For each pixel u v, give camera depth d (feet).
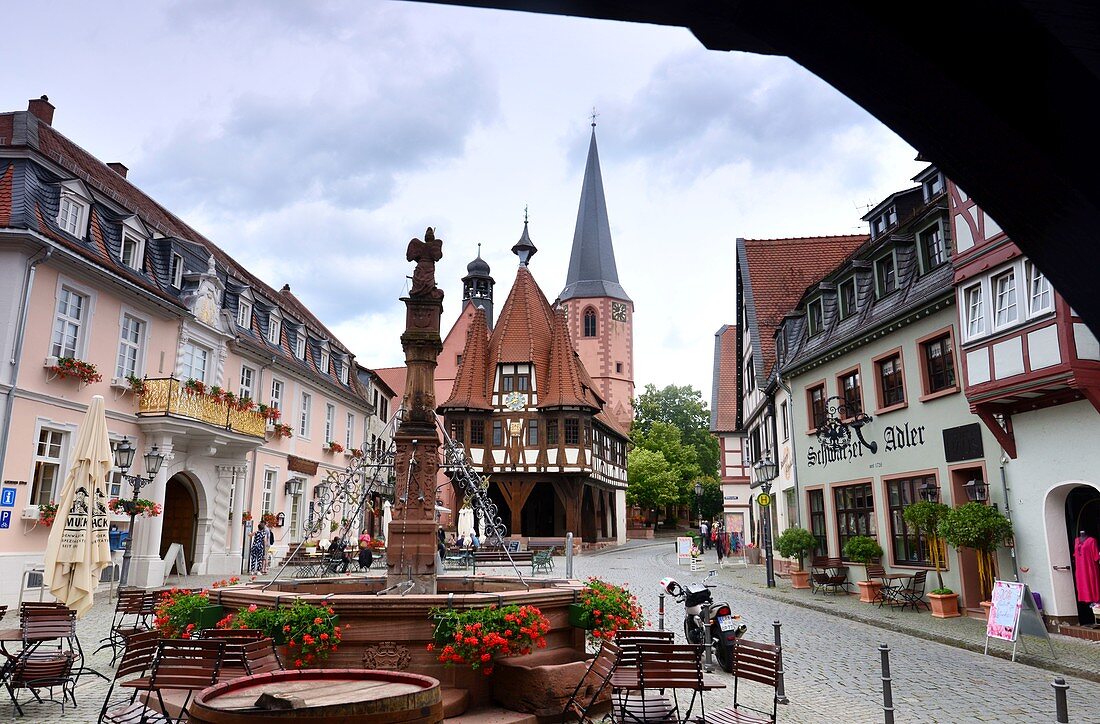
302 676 16.90
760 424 107.65
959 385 53.67
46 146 72.02
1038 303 43.39
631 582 79.20
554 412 148.36
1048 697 29.19
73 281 61.72
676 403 306.76
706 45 5.65
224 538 82.74
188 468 77.30
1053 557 44.96
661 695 25.68
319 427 114.93
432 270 35.12
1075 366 40.68
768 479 77.20
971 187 5.96
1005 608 38.14
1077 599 44.52
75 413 61.72
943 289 52.80
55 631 27.25
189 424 71.36
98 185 74.74
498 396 150.30
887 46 5.28
